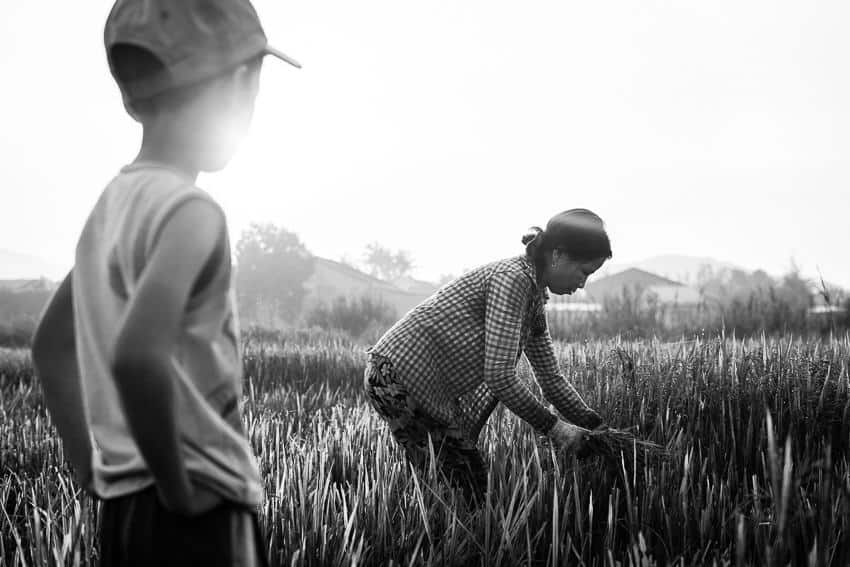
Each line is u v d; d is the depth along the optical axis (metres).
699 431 3.47
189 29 1.28
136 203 1.25
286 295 68.38
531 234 3.21
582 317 18.12
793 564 2.11
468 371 3.27
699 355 3.95
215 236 1.22
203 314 1.25
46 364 1.46
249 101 1.39
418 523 2.77
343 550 2.46
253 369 9.62
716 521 2.66
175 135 1.32
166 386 1.08
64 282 1.46
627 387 3.80
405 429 3.27
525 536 2.66
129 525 1.27
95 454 1.48
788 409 3.38
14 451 4.47
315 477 3.21
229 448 1.28
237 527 1.29
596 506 2.94
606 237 3.08
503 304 3.10
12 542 2.85
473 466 3.24
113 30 1.30
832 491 2.46
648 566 2.15
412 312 3.33
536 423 3.10
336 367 9.62
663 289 46.81
